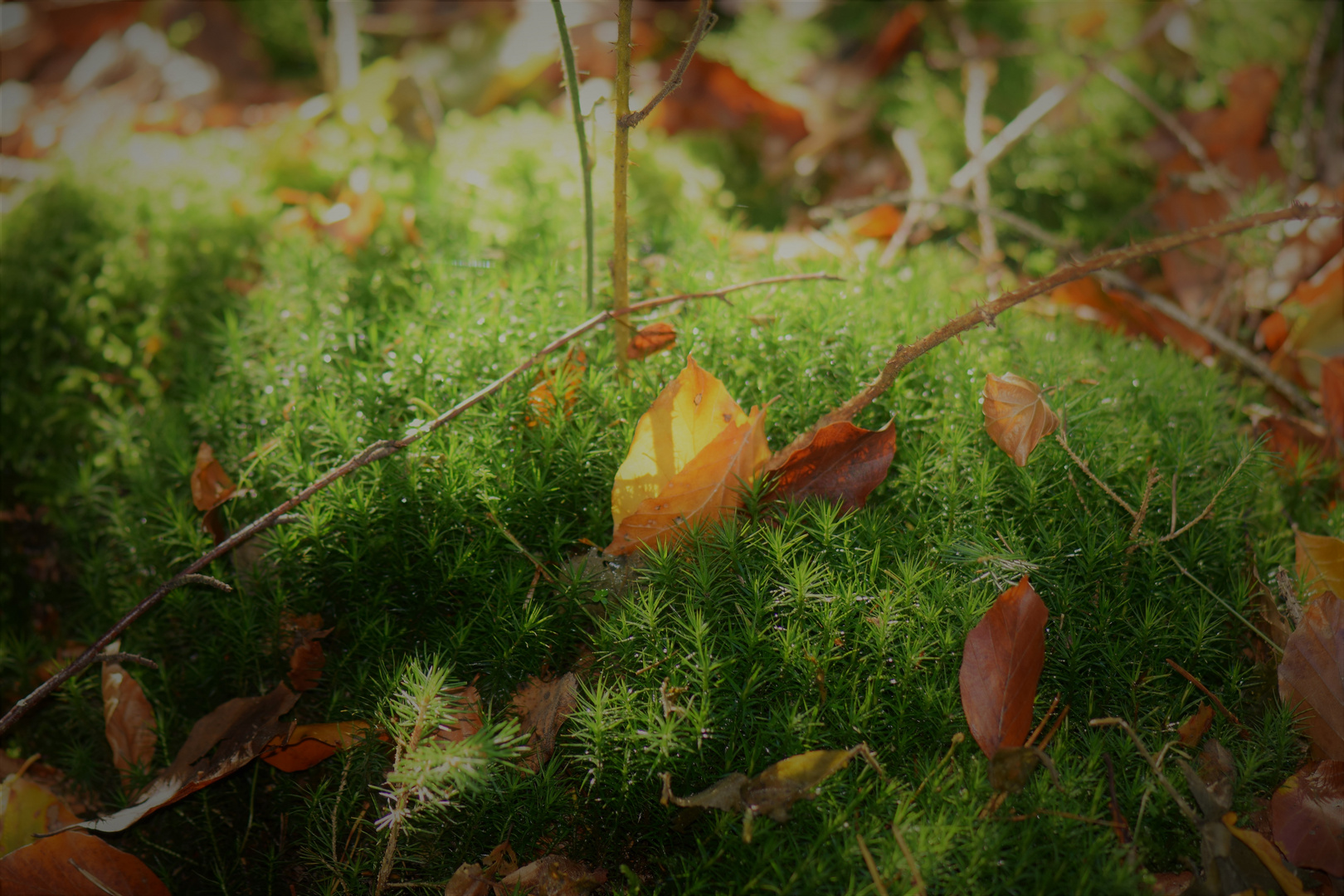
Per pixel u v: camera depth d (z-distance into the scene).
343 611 0.94
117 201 1.11
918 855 0.84
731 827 0.86
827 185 1.24
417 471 0.93
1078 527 0.92
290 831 0.92
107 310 1.07
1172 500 0.91
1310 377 1.04
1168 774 0.88
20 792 0.92
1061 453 0.93
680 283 1.00
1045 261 1.13
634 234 1.05
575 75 0.92
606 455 0.94
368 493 0.93
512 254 1.06
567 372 0.95
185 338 1.06
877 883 0.83
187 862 0.93
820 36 1.45
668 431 0.90
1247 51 1.26
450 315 0.99
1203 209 1.12
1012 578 0.90
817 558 0.90
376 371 0.97
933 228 1.17
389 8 1.47
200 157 1.17
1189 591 0.91
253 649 0.93
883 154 1.26
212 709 0.95
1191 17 1.33
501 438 0.94
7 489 1.05
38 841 0.89
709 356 0.96
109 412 1.06
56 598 1.04
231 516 0.96
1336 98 1.18
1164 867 0.87
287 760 0.92
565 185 1.12
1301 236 1.08
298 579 0.94
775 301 0.99
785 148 1.27
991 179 1.20
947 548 0.90
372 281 1.03
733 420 0.89
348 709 0.91
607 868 0.89
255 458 0.96
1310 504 0.98
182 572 0.94
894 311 1.00
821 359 0.96
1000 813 0.85
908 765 0.87
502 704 0.91
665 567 0.90
